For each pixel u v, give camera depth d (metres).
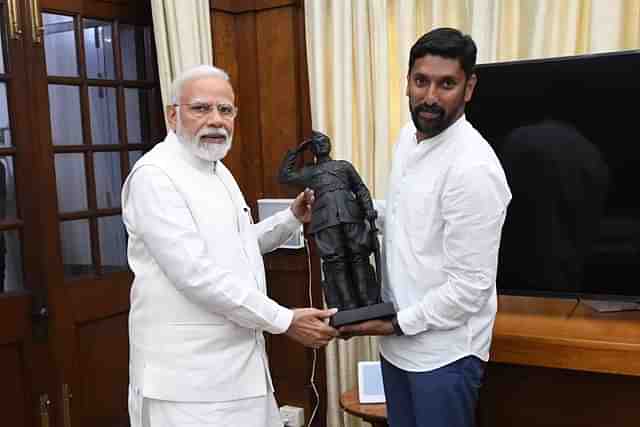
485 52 2.36
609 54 1.85
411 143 1.66
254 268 1.87
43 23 2.46
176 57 2.66
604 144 1.88
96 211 2.66
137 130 2.89
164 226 1.70
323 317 1.70
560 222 1.95
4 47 2.37
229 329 1.78
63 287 2.54
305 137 2.91
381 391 2.25
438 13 2.47
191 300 1.75
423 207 1.53
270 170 3.01
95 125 2.70
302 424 3.04
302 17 2.85
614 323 1.87
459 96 1.50
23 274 2.45
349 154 2.71
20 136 2.40
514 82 1.98
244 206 1.93
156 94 2.90
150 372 1.77
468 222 1.44
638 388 1.82
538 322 1.90
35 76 2.42
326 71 2.75
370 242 1.72
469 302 1.47
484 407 2.02
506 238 2.03
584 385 1.89
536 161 1.97
